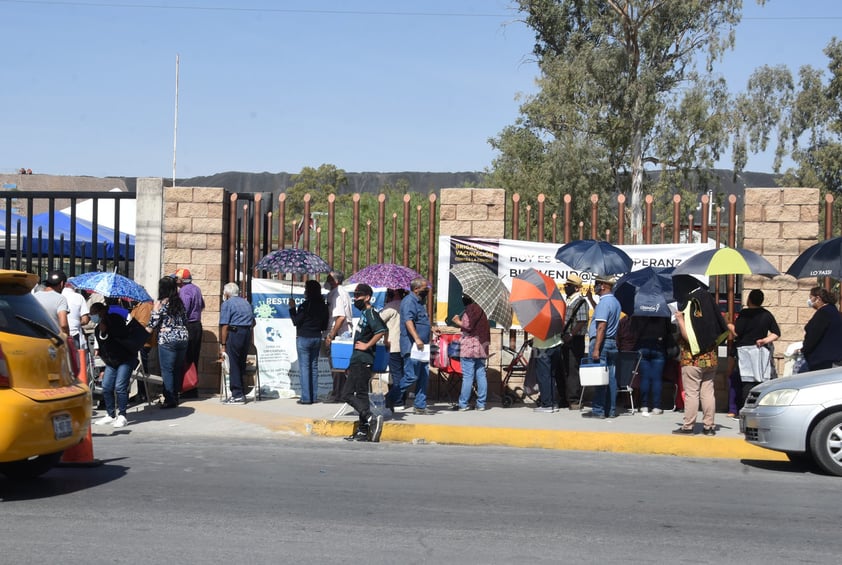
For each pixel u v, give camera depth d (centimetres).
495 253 1409
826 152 4200
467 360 1298
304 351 1336
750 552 636
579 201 4028
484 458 1011
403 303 1245
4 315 755
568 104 4106
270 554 605
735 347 1274
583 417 1257
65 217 1891
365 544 634
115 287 1185
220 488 812
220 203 1463
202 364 1459
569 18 4459
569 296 1325
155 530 660
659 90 4225
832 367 1095
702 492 846
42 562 577
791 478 934
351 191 6147
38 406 745
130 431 1155
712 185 4238
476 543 643
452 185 5497
